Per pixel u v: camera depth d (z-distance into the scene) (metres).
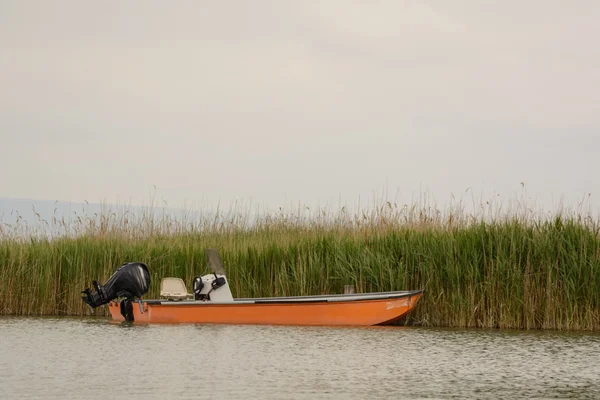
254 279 30.12
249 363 19.92
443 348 22.42
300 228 33.81
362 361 20.30
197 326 27.12
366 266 28.80
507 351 21.97
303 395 16.25
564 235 27.67
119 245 32.97
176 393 16.33
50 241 34.09
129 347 22.45
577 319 26.64
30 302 31.73
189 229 35.75
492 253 28.05
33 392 16.34
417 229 29.86
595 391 16.95
